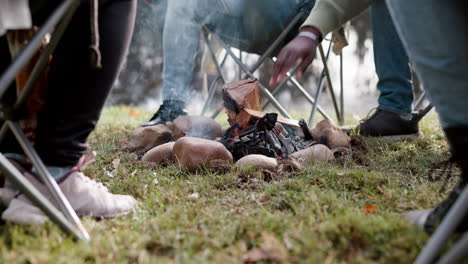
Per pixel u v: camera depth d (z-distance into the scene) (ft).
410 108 9.15
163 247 4.18
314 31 5.55
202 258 3.86
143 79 31.60
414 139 9.03
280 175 6.66
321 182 6.24
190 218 4.90
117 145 8.92
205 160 6.92
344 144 8.05
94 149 8.55
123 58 4.67
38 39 3.74
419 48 3.80
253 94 8.14
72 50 4.35
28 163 4.89
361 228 4.28
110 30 4.45
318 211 4.89
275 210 5.22
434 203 5.34
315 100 10.48
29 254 3.85
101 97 4.59
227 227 4.56
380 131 9.11
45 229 4.40
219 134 8.82
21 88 4.82
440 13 3.65
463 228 4.01
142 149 8.42
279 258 3.84
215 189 6.15
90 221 4.73
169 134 8.48
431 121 11.78
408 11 3.79
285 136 8.04
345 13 5.73
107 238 4.28
